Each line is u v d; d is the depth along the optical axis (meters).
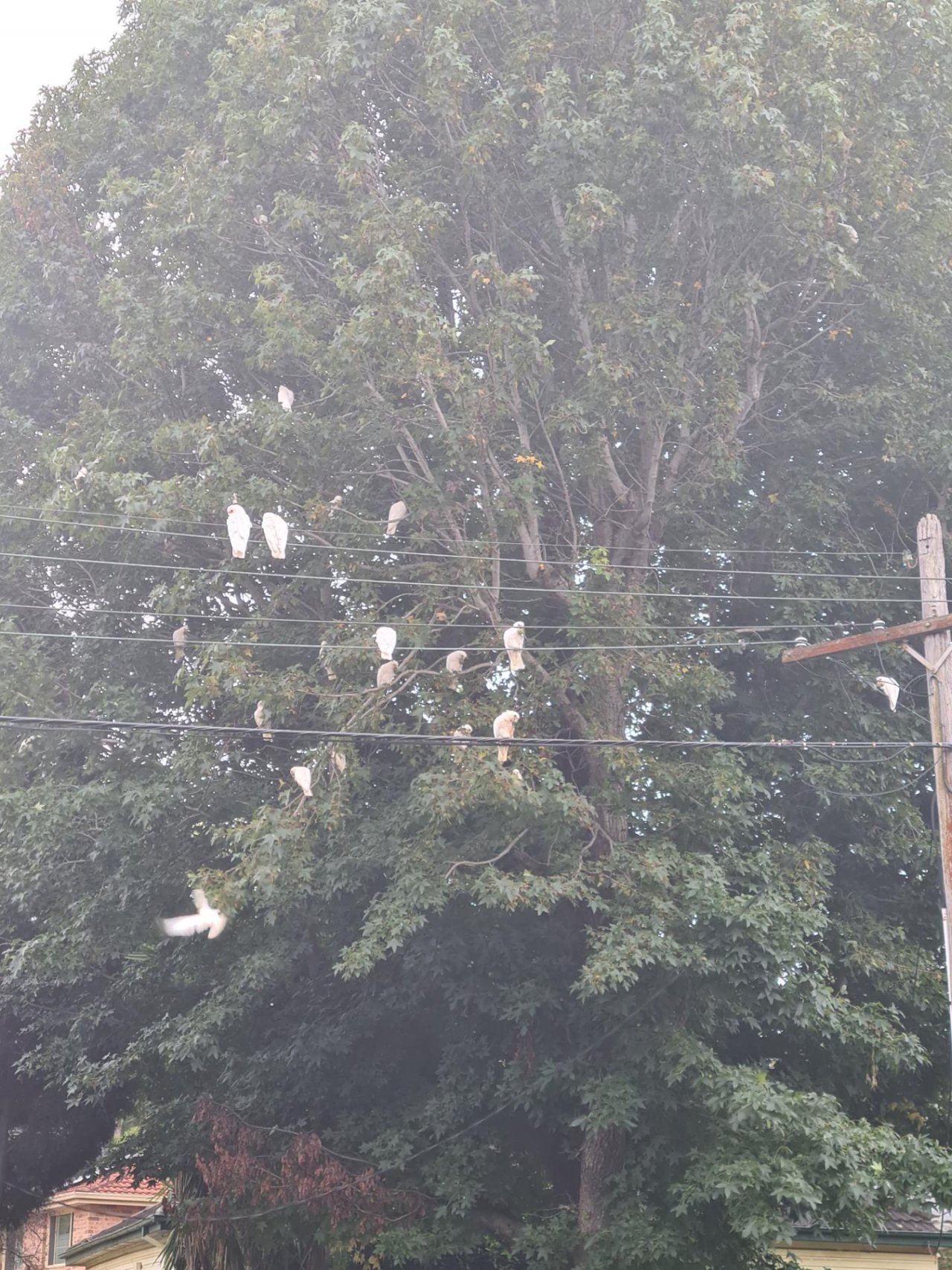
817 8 16.64
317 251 18.14
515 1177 17.98
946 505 18.70
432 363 15.45
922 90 17.98
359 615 16.67
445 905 15.47
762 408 18.78
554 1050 16.78
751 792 16.50
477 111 17.42
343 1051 17.31
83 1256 35.81
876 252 17.62
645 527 17.56
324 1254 19.17
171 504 16.25
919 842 17.97
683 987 15.50
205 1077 19.17
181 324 17.92
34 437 20.06
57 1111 23.77
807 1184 13.68
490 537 16.56
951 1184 13.88
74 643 19.16
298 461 16.78
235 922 17.55
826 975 15.41
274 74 17.36
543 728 16.77
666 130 16.70
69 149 21.23
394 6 16.58
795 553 17.92
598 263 17.59
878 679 15.78
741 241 17.17
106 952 17.84
